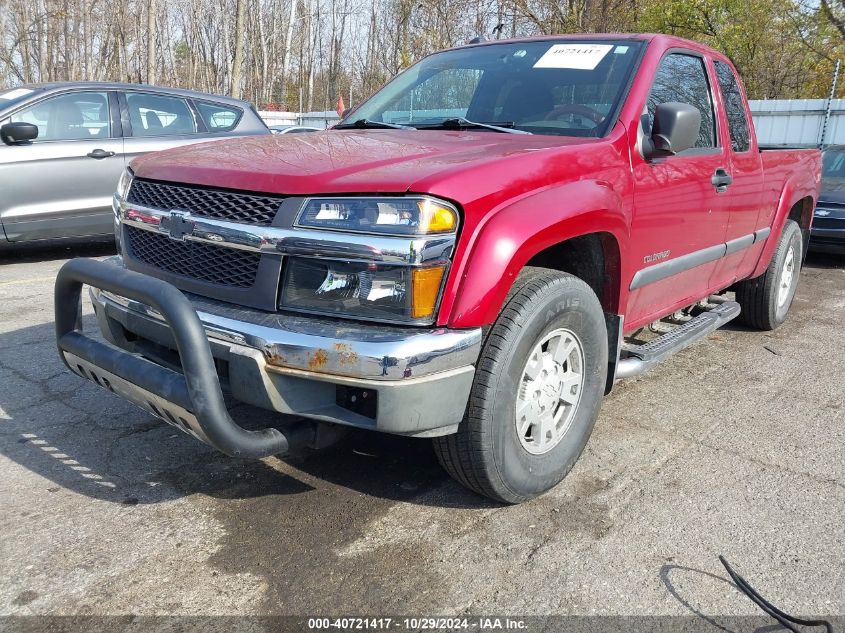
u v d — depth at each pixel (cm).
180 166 279
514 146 288
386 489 297
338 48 4512
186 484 297
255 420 351
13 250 823
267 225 242
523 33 1934
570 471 316
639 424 375
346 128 378
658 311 384
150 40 2136
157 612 220
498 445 257
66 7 3325
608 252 304
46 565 241
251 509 279
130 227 295
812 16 1883
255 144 305
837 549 264
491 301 235
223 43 4538
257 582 236
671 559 254
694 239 381
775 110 1405
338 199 234
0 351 450
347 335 226
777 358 497
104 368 255
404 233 227
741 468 327
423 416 231
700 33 2048
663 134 319
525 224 245
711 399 414
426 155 266
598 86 342
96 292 297
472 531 268
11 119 683
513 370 254
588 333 290
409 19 2030
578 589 237
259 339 232
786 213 517
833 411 400
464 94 379
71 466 309
